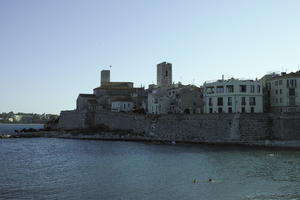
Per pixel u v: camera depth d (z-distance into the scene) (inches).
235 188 1737.2
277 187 1742.1
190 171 2202.3
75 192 1708.9
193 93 5241.1
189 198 1573.6
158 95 5595.5
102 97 6815.9
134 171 2237.9
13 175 2174.0
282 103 4276.6
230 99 4288.9
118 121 5265.8
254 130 3646.7
